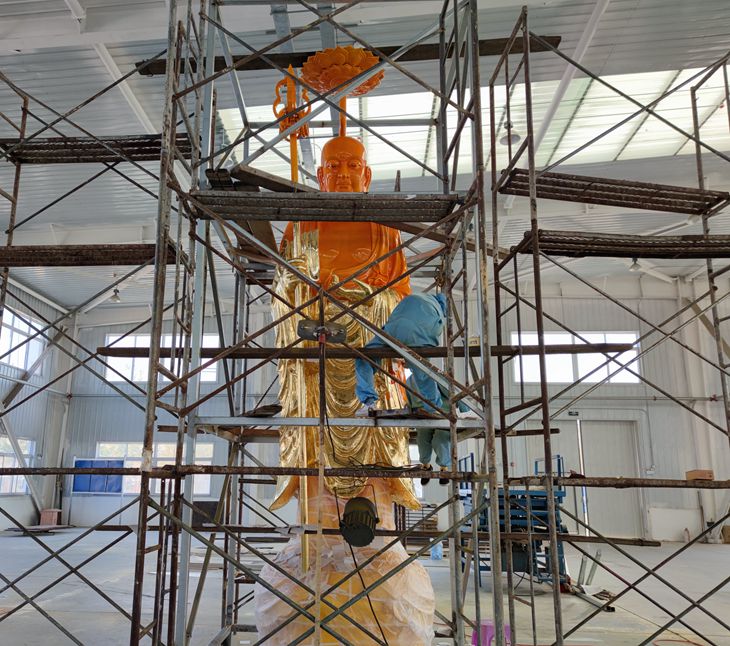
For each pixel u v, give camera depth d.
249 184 6.30
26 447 26.55
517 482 6.47
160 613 5.33
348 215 5.82
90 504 27.98
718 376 25.98
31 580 14.01
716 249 6.55
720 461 25.48
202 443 27.52
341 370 6.96
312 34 11.31
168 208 5.35
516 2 10.66
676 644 9.13
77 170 16.56
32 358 27.11
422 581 6.67
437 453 6.30
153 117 14.41
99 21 10.98
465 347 5.99
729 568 17.38
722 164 17.66
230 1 7.25
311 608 6.12
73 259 6.52
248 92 13.05
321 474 4.89
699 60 12.90
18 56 12.16
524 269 24.61
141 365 29.11
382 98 13.70
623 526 25.55
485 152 16.38
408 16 10.82
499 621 4.86
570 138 16.27
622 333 26.67
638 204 7.18
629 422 26.30
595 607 11.87
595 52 12.53
